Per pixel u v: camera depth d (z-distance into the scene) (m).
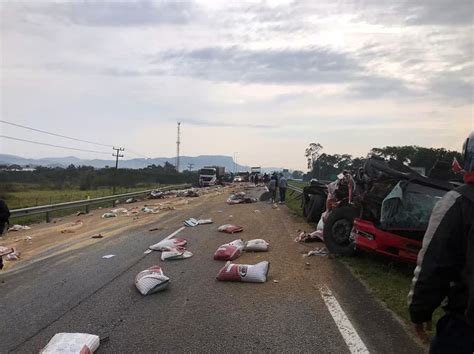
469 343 2.44
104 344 5.12
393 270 8.40
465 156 2.56
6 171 49.19
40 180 51.53
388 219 8.27
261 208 22.91
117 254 10.67
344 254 9.61
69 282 8.06
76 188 49.84
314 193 15.22
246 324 5.68
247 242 11.03
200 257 10.05
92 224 17.56
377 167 9.00
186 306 6.46
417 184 8.51
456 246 2.46
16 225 17.05
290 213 19.80
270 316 5.96
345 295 6.88
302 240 11.70
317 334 5.30
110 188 51.84
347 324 5.61
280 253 10.26
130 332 5.48
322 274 8.23
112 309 6.39
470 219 2.40
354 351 4.80
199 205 25.95
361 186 9.59
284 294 6.98
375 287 7.25
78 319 6.00
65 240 13.36
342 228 9.70
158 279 7.25
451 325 2.51
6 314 6.34
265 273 7.84
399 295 6.78
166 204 26.62
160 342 5.15
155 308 6.40
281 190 26.77
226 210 22.09
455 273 2.48
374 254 9.58
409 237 8.20
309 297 6.80
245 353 4.82
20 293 7.45
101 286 7.70
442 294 2.52
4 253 10.58
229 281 7.82
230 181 78.81
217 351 4.88
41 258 10.59
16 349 5.07
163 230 14.77
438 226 2.51
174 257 9.77
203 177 61.62
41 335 5.47
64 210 24.55
